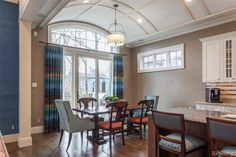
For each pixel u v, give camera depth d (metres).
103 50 6.99
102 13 5.70
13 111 4.32
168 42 6.38
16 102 4.37
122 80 7.25
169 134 2.50
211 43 5.08
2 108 4.19
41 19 4.84
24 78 4.16
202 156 2.41
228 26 4.93
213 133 1.79
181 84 5.96
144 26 6.09
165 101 6.40
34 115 5.30
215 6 4.55
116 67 7.09
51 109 5.45
